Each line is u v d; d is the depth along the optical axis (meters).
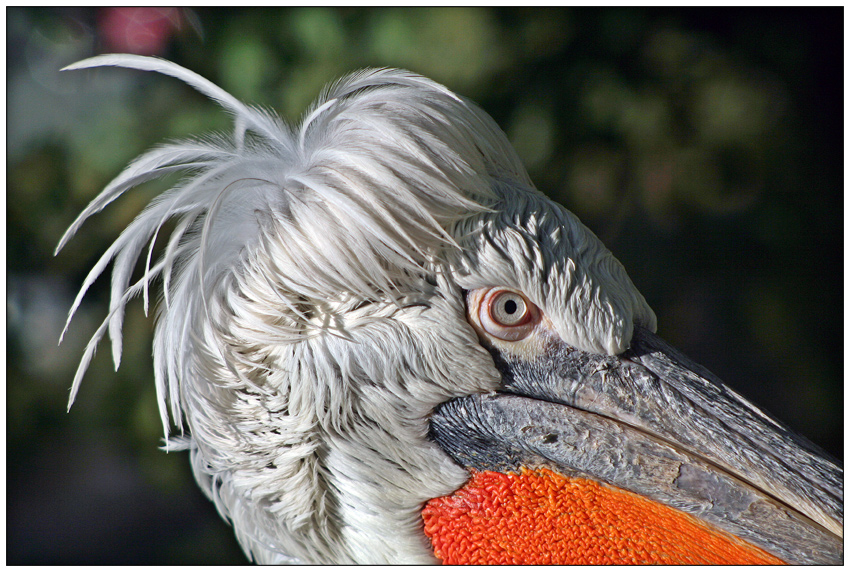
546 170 6.65
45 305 6.63
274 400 3.10
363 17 6.27
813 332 7.83
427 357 2.98
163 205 3.33
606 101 6.78
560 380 3.03
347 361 3.00
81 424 6.58
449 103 3.23
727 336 7.84
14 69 6.44
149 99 6.46
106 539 7.17
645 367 3.04
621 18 6.79
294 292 3.02
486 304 2.99
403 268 2.96
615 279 3.05
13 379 6.47
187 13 6.34
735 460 2.94
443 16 6.18
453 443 3.09
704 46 7.08
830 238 7.69
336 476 3.15
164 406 3.41
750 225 7.67
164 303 3.47
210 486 3.98
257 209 3.11
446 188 2.94
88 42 6.43
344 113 3.22
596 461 3.00
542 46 6.61
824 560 2.83
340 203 2.94
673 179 7.09
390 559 3.21
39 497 7.04
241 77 6.20
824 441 7.68
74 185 6.38
